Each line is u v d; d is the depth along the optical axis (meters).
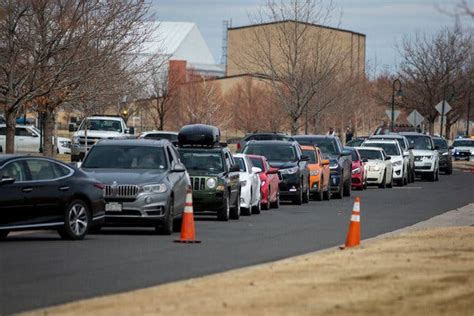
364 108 157.00
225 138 152.25
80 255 35.19
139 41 81.88
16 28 62.44
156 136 90.12
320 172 72.94
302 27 118.81
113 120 97.38
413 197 78.19
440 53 143.38
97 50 65.50
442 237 41.34
